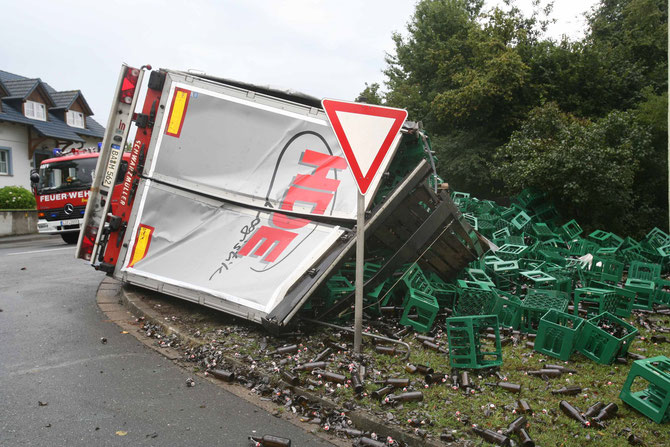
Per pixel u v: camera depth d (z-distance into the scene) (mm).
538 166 13234
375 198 6262
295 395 4062
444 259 6773
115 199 6414
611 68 19594
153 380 4355
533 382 4336
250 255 5754
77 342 5324
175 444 3270
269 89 6367
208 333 5426
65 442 3234
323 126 5875
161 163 6301
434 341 5273
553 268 7902
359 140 4602
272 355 4801
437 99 19609
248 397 4086
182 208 6227
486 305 6137
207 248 6016
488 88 17781
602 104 19000
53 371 4488
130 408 3785
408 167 6656
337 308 5680
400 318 6059
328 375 4227
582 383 4340
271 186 5957
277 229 5777
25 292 7852
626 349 4973
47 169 15438
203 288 5762
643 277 7730
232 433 3461
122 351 5074
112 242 6461
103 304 7023
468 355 4512
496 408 3775
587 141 13281
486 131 19703
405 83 27094
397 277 6207
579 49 19016
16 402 3820
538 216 13992
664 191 16594
